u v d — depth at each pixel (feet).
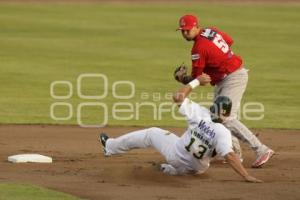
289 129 120.98
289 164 93.71
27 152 100.78
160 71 181.27
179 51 216.13
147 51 215.72
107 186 78.59
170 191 76.43
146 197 73.31
